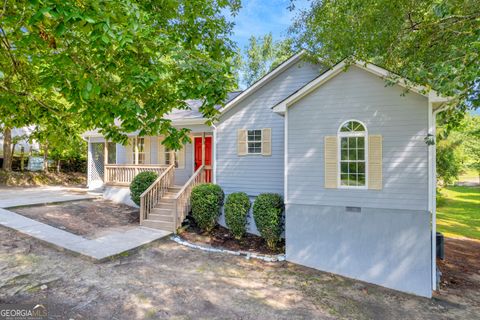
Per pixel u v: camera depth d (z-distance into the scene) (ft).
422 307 18.88
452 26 17.06
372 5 20.43
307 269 24.02
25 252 21.71
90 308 15.48
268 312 16.80
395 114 21.84
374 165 22.38
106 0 9.30
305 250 24.70
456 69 12.95
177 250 26.35
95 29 9.27
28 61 14.56
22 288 16.84
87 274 19.53
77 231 28.17
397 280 21.45
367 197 22.56
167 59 16.69
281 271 23.34
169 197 35.78
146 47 11.81
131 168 42.37
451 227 42.01
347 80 23.38
